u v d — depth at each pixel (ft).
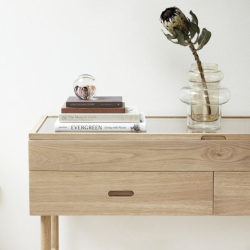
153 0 6.72
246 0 6.72
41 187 5.82
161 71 6.88
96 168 5.80
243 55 6.83
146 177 5.81
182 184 5.83
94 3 6.74
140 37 6.81
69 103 5.83
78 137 5.74
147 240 7.29
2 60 6.88
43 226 5.96
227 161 5.79
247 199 5.85
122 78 6.90
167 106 6.96
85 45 6.83
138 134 5.74
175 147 5.76
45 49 6.84
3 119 7.03
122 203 5.85
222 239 7.28
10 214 7.29
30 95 6.96
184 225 7.25
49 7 6.76
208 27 6.77
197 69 6.25
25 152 7.13
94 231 7.27
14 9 6.76
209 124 6.05
